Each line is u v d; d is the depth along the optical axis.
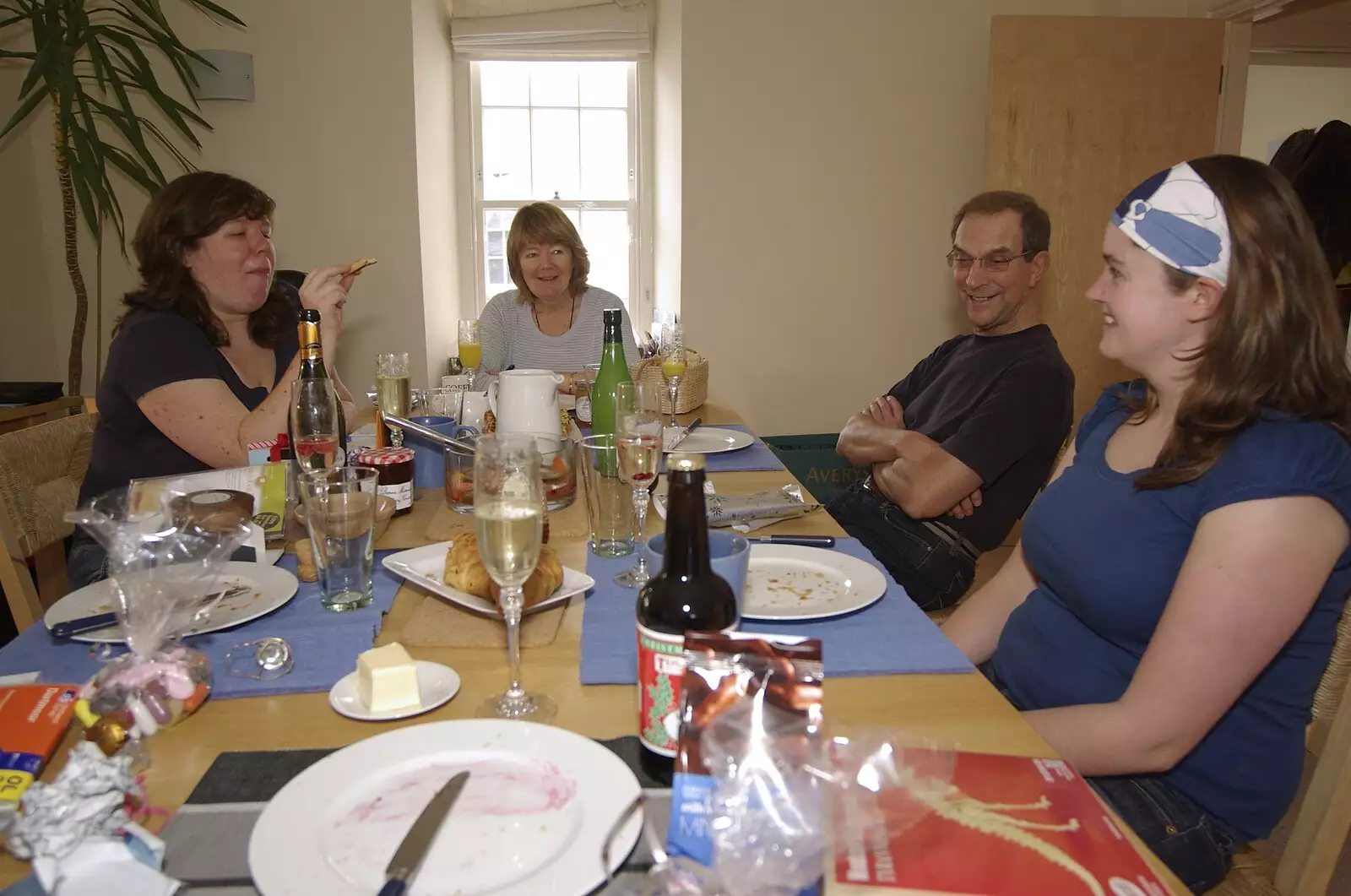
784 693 0.62
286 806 0.66
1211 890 1.09
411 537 1.39
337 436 1.46
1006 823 0.64
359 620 1.06
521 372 1.68
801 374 3.88
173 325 1.80
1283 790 1.07
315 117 3.48
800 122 3.67
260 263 1.88
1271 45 3.71
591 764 0.72
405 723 0.84
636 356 3.13
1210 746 1.07
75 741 0.80
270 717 0.85
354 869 0.60
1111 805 1.06
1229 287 0.99
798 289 3.80
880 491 2.20
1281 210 0.97
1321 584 0.94
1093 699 1.16
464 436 1.71
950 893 0.58
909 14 3.63
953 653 0.97
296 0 3.40
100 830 0.61
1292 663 1.06
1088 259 3.60
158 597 0.83
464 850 0.62
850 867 0.60
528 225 3.03
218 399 1.76
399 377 2.21
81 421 1.87
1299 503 0.93
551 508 1.51
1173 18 3.57
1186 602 0.97
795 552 1.26
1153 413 1.19
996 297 2.12
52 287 3.57
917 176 3.75
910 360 3.90
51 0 2.95
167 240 1.81
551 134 4.16
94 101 2.99
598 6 3.97
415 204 3.56
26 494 1.64
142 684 0.81
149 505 1.02
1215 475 0.99
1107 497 1.13
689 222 3.70
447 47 3.96
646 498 1.33
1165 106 3.54
